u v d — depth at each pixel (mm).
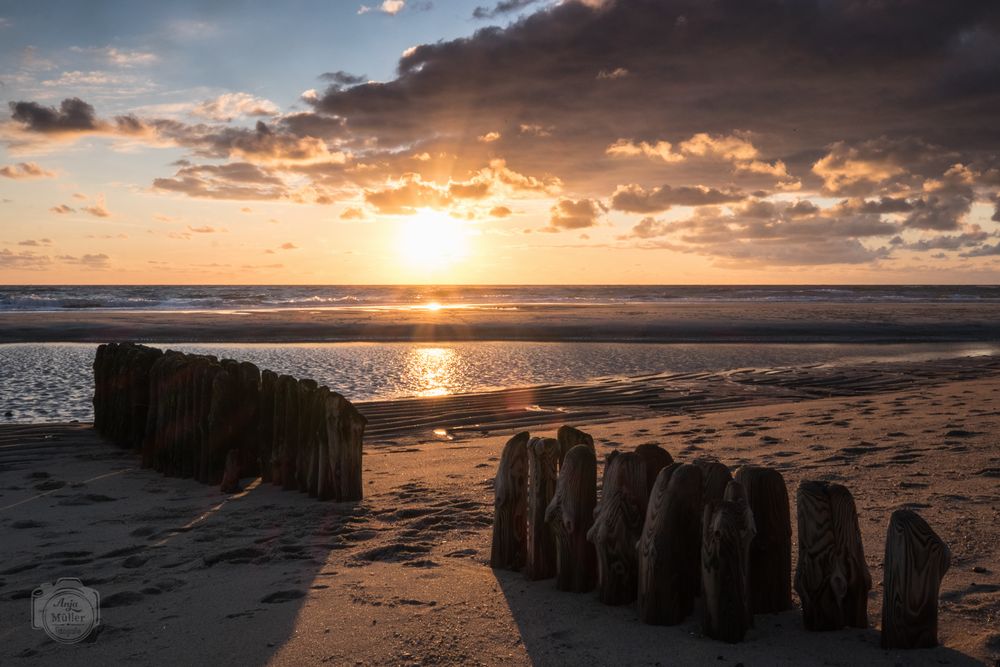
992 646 3031
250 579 4227
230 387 7125
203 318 33375
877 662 2965
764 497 3500
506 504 4242
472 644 3252
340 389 14562
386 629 3436
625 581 3652
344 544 4871
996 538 4281
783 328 28938
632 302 60062
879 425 8570
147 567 4551
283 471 6762
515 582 4031
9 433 9844
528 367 18172
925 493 5332
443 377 16359
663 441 8156
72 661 3250
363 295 75375
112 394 9289
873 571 3932
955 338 26812
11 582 4340
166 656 3260
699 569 3506
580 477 3848
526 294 80312
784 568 3531
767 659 3020
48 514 5941
